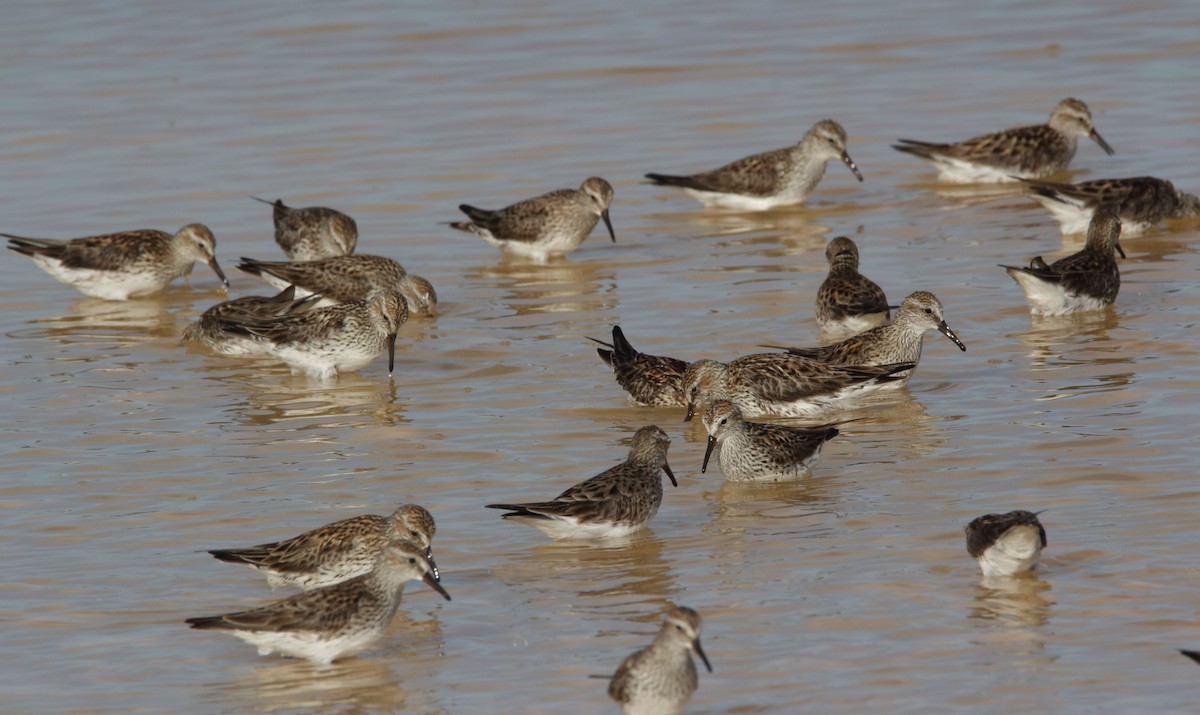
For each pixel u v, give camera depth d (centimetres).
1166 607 1216
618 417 1777
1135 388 1758
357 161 2928
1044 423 1667
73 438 1739
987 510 1437
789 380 1766
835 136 2686
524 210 2472
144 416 1820
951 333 1838
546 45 3544
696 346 2008
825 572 1319
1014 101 3133
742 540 1406
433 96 3259
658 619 1244
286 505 1520
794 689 1109
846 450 1642
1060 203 2448
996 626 1198
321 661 1185
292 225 2484
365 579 1193
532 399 1844
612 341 2044
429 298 2206
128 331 2202
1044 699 1081
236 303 2155
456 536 1436
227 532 1457
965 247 2411
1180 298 2117
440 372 1964
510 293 2309
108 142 3050
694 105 3186
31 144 3041
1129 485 1475
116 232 2592
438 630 1245
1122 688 1093
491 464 1623
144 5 3856
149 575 1364
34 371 2006
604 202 2461
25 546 1434
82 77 3406
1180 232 2477
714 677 1133
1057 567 1301
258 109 3209
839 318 2011
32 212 2689
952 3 3712
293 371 1995
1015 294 2161
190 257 2386
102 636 1248
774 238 2534
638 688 1052
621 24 3666
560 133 3052
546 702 1113
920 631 1195
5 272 2512
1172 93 3111
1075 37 3447
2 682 1168
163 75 3416
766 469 1538
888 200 2744
